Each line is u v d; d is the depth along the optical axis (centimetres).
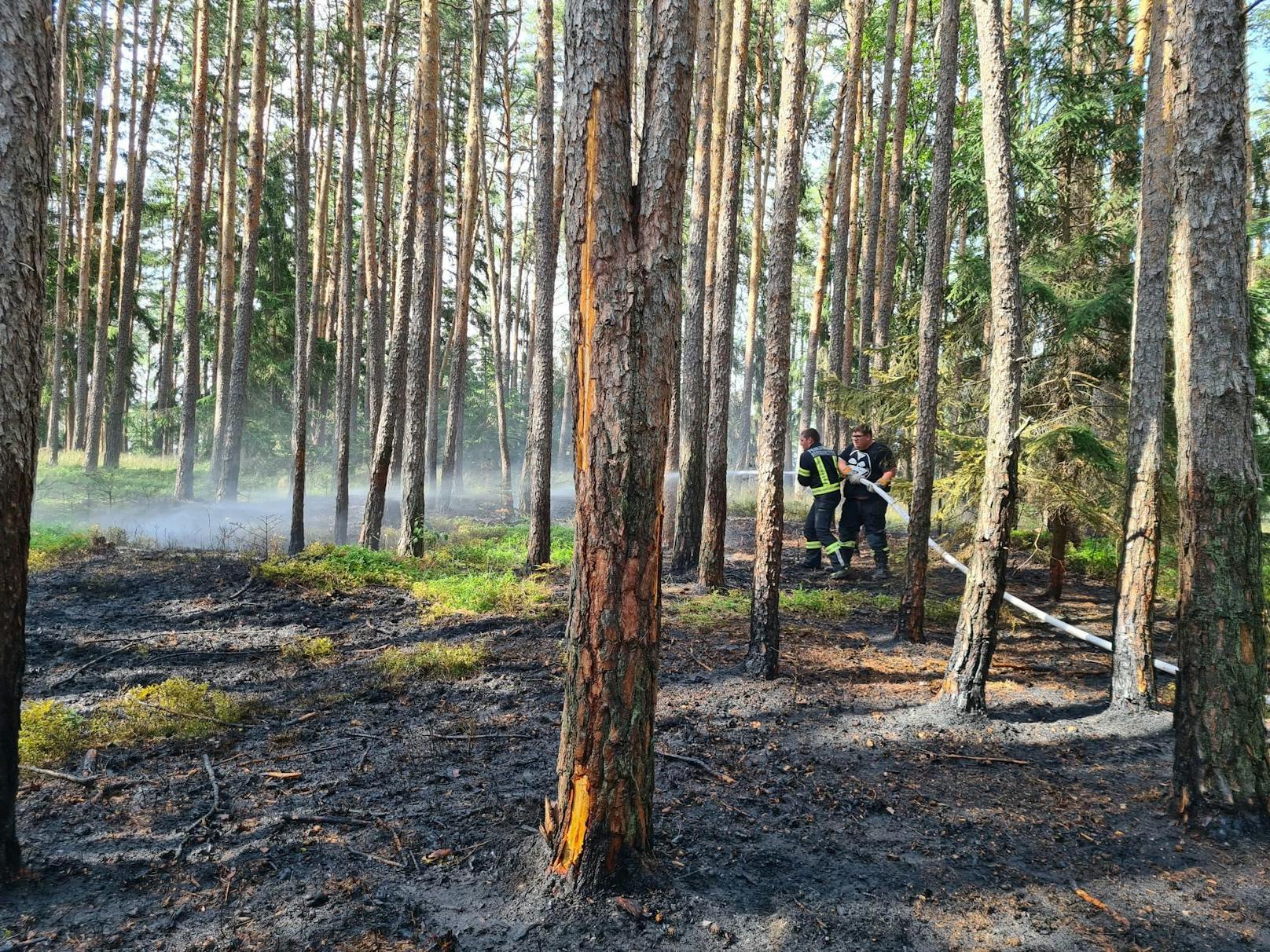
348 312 1439
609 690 306
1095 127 1055
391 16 1567
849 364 1636
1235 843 377
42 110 301
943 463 1021
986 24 514
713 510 927
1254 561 390
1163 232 535
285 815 374
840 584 1054
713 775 436
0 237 289
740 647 693
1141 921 319
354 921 296
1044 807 415
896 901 325
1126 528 554
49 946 277
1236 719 386
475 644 682
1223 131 389
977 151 1266
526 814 379
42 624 732
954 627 798
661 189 291
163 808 382
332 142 2083
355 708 534
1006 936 305
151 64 1945
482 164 2064
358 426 2561
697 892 321
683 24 291
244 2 1828
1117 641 557
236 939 284
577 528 308
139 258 2978
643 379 294
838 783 432
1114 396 924
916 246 1900
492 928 295
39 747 436
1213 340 392
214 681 585
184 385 1680
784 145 575
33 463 309
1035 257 1023
